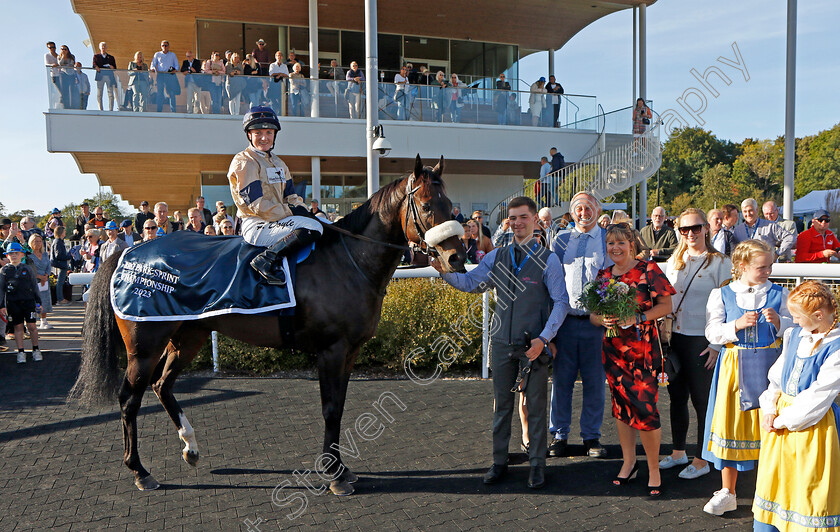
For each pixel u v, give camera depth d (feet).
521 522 10.64
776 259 22.84
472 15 54.08
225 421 15.97
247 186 12.10
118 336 12.59
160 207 23.66
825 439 8.94
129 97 40.40
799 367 9.17
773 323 10.40
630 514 10.96
